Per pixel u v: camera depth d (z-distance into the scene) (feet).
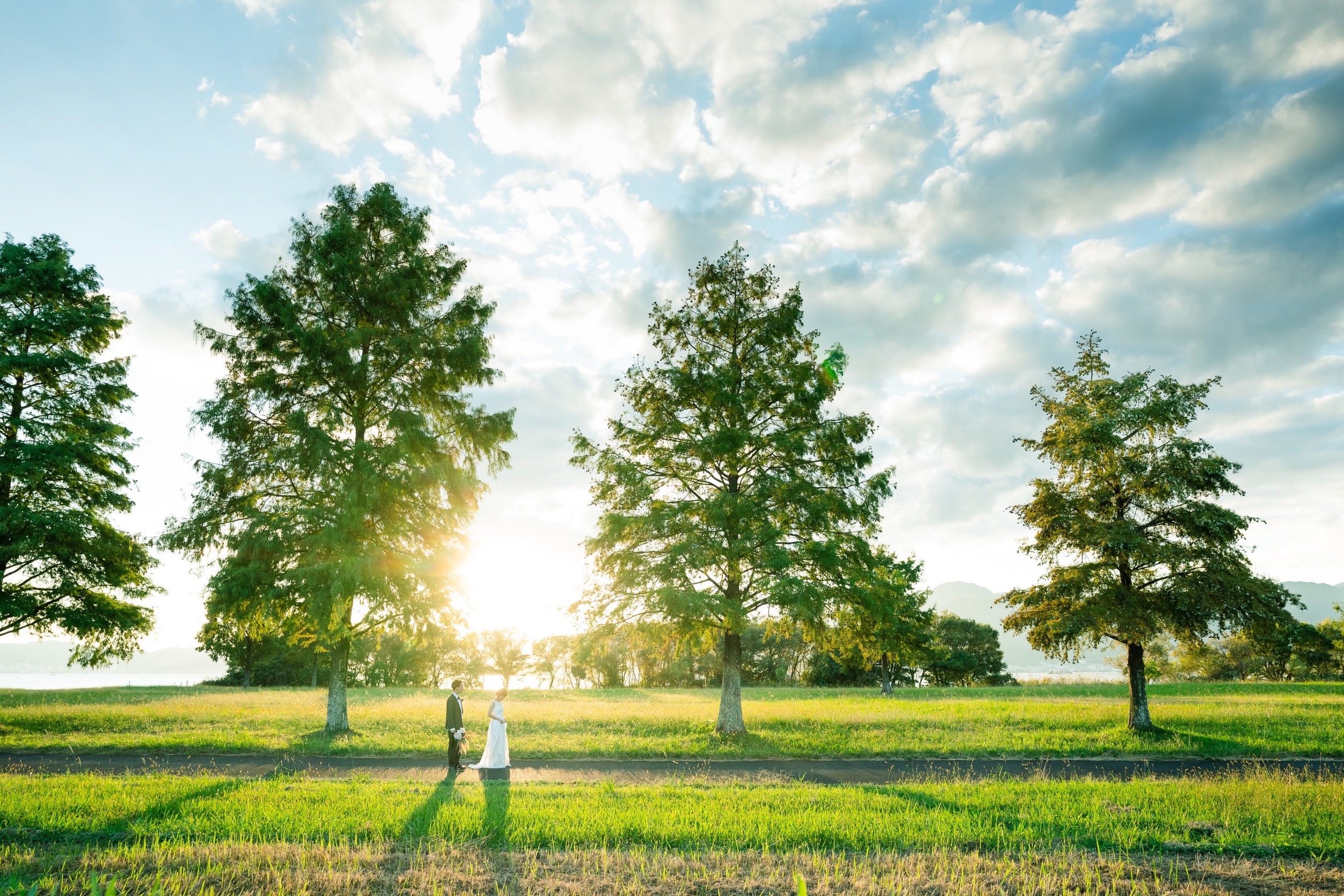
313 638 63.98
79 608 67.87
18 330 70.23
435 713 76.43
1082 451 69.21
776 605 55.83
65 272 73.46
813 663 228.02
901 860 23.72
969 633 231.50
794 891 21.01
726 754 51.70
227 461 60.85
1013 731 65.21
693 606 54.49
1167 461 68.33
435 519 66.95
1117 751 53.57
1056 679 241.55
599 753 50.88
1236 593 64.28
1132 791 34.78
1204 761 50.24
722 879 21.99
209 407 60.70
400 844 25.26
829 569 59.31
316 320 64.28
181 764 45.21
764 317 66.33
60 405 72.23
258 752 50.42
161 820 27.66
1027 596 72.02
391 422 63.62
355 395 66.74
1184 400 69.92
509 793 33.86
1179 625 66.74
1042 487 74.74
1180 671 282.56
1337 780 40.55
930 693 142.20
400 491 63.05
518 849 24.97
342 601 55.36
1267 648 67.67
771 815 29.37
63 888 19.93
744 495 62.08
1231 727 67.31
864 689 163.84
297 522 59.26
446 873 22.02
